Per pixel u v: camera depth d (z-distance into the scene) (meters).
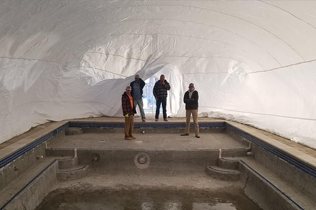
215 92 10.52
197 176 6.48
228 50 8.82
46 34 5.74
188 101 8.13
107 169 6.64
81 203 5.03
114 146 6.95
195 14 6.13
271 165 5.68
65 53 7.89
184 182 6.14
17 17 4.36
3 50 5.15
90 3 4.86
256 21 5.69
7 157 4.65
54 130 7.41
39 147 6.27
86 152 6.67
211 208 4.88
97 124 8.91
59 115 9.15
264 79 8.86
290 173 4.87
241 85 10.06
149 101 14.38
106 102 10.35
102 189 5.70
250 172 5.68
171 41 8.67
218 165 6.69
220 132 9.20
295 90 7.29
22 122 7.04
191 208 4.88
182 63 10.20
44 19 4.91
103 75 9.93
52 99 9.05
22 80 6.70
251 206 4.97
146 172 6.61
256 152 6.51
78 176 6.23
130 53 9.56
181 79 10.92
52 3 4.36
